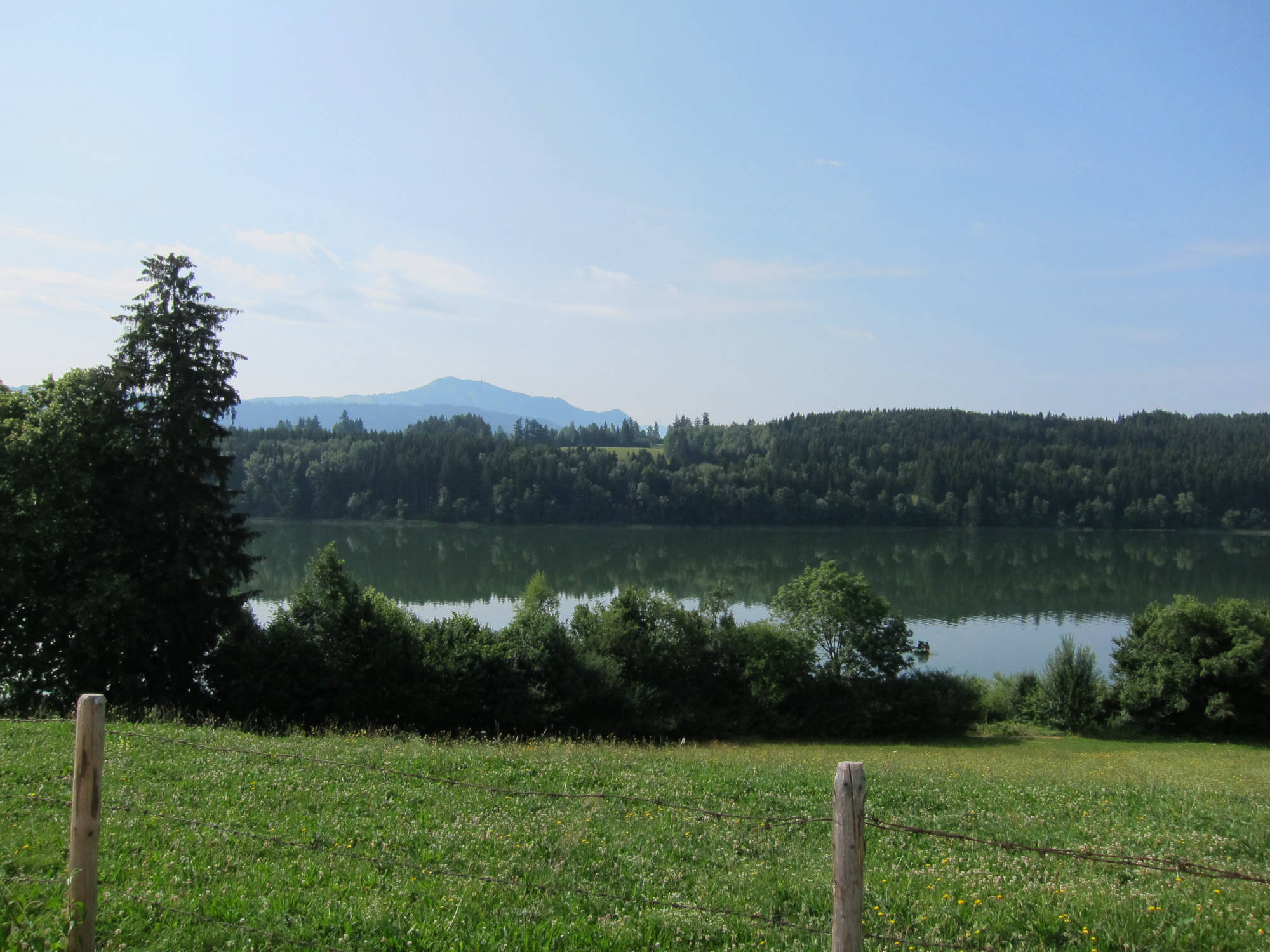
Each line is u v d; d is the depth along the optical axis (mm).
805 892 7793
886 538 135375
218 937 6102
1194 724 44906
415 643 35531
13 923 5559
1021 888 7934
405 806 10133
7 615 27766
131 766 11375
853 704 44156
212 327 31016
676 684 44781
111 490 29219
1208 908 7309
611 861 8555
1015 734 46250
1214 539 135125
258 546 107875
